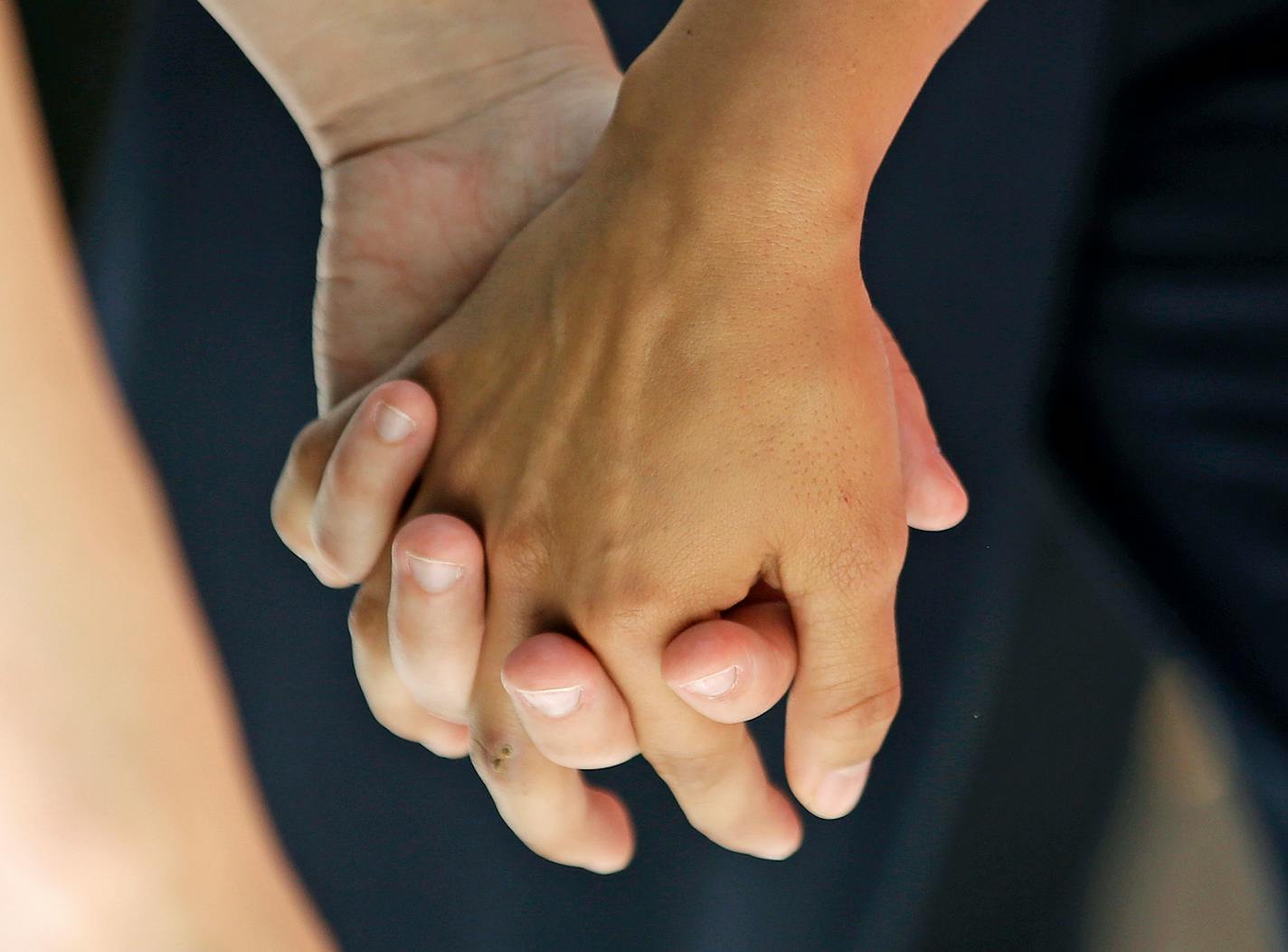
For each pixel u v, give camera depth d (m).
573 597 0.94
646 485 0.93
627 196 0.94
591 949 1.15
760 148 0.92
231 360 1.17
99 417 0.93
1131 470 1.07
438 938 1.15
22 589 0.92
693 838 1.16
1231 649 1.05
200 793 0.93
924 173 1.17
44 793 0.92
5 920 0.92
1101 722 1.18
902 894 1.16
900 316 1.16
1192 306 1.05
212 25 1.17
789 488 0.93
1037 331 1.15
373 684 0.98
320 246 1.00
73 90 1.16
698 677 0.93
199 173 1.17
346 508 0.95
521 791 0.96
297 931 0.94
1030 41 1.17
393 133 1.00
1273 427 1.03
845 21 0.92
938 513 0.98
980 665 1.18
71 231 1.17
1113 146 1.06
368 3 0.99
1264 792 1.04
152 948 0.93
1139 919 1.16
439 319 0.99
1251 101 1.03
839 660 0.95
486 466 0.95
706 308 0.93
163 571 0.94
